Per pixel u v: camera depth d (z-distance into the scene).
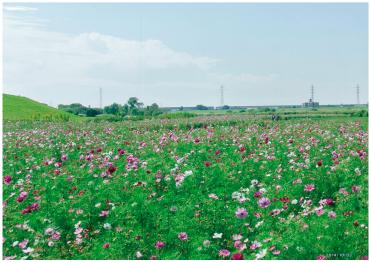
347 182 7.57
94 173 9.38
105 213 6.77
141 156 11.22
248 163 9.75
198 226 6.29
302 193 7.34
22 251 6.04
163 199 7.34
